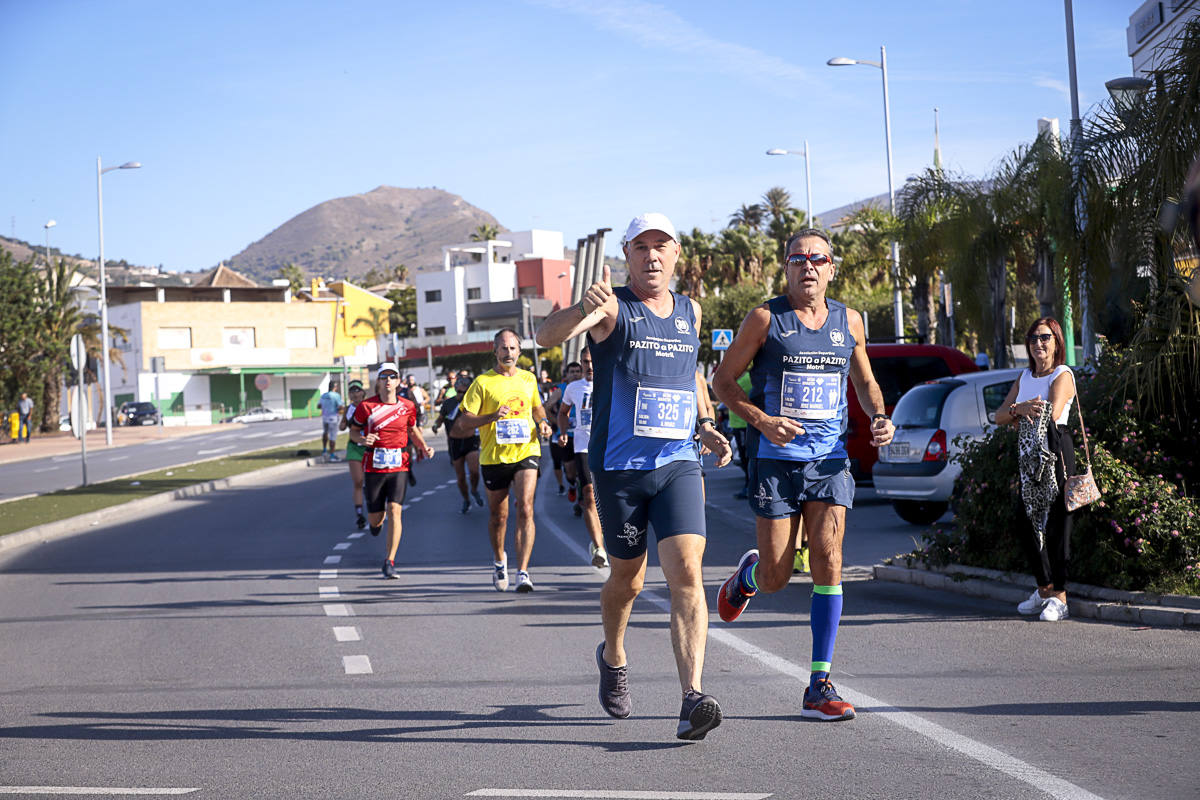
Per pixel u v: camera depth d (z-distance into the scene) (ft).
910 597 30.17
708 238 261.85
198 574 40.75
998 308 87.51
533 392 34.35
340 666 24.06
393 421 38.17
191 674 23.79
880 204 125.08
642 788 14.73
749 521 51.85
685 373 17.46
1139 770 14.73
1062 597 26.48
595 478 17.51
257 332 310.24
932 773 14.93
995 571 30.42
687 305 17.87
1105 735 16.46
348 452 53.16
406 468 38.52
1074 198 45.68
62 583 39.75
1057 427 26.40
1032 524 26.35
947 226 86.69
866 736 16.92
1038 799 13.73
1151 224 36.17
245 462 109.29
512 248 393.09
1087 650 22.62
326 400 116.16
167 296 320.70
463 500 62.90
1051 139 79.87
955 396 46.88
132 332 302.66
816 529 18.45
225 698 21.31
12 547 52.47
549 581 35.99
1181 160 34.65
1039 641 23.72
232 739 18.19
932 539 32.99
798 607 29.07
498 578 34.50
